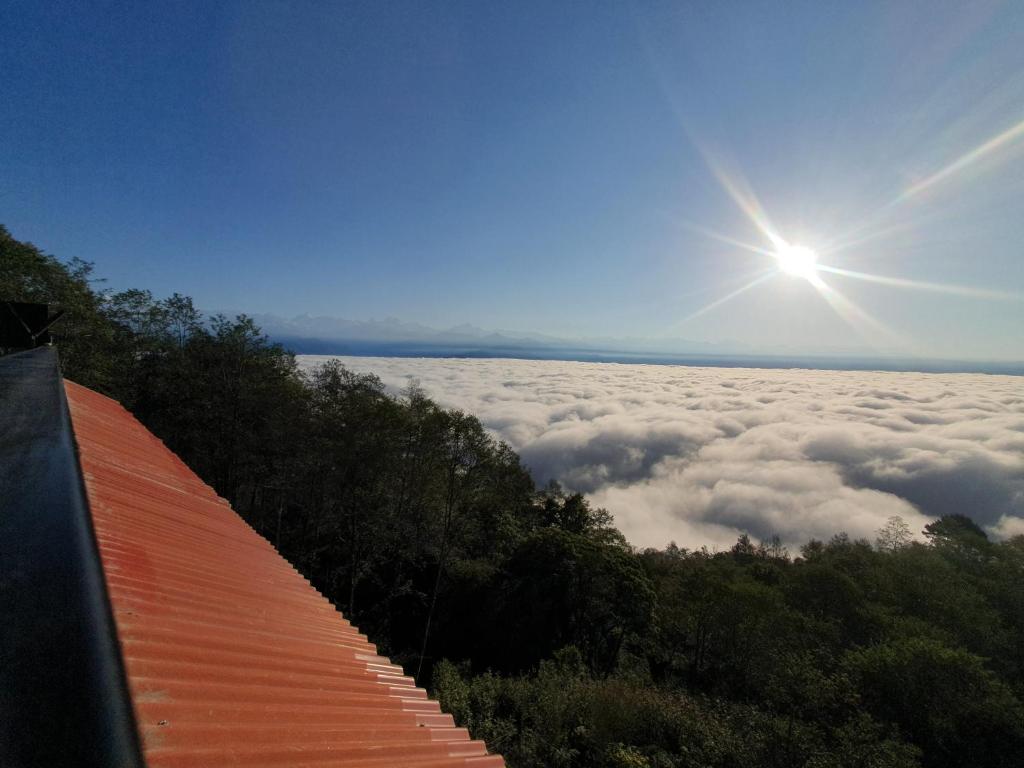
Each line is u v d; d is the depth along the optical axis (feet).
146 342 89.45
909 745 45.06
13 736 2.83
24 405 13.33
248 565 15.74
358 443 77.25
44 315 31.60
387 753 9.35
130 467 18.56
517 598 88.69
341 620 16.11
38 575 5.21
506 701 57.00
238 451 83.51
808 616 94.53
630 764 46.44
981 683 59.67
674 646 97.86
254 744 7.32
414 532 85.97
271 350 90.63
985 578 114.93
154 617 9.40
